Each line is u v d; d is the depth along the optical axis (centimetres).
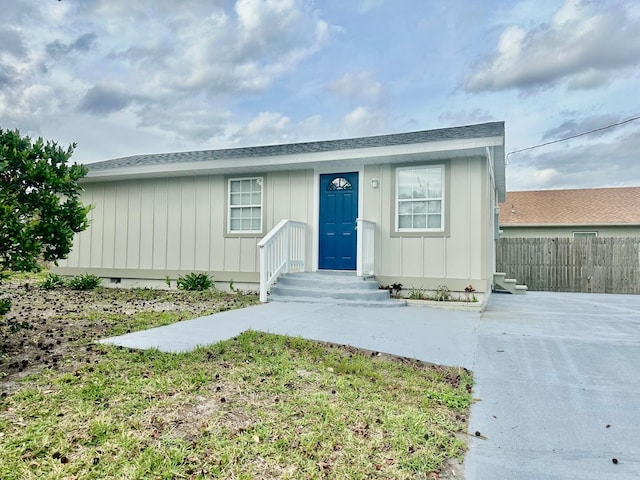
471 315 679
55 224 416
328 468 228
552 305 877
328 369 385
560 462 246
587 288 1262
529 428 289
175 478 210
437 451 252
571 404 328
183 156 1060
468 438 275
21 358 374
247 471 219
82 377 328
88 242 1109
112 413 270
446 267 794
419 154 773
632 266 1221
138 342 435
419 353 452
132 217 1063
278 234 830
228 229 973
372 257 841
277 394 319
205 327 522
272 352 421
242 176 962
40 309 645
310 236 905
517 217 1664
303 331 522
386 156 788
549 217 1622
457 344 491
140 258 1052
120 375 336
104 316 587
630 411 315
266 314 625
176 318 585
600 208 1625
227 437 250
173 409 281
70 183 439
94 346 416
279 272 833
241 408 290
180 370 353
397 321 609
